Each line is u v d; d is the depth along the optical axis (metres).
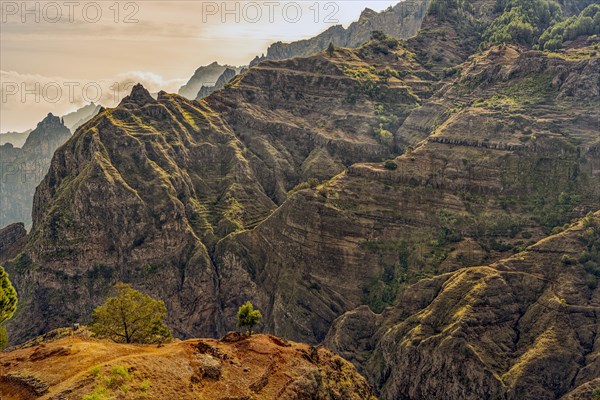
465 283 128.38
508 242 145.88
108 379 48.34
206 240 185.12
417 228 158.00
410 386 117.81
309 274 160.25
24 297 170.00
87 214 178.50
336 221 161.50
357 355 132.88
